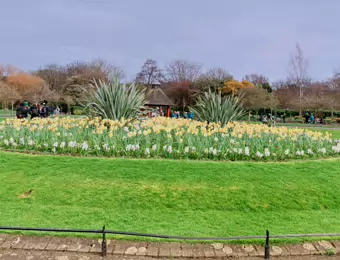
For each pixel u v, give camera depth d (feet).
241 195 18.79
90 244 13.34
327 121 126.72
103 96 39.45
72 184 19.67
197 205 17.70
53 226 14.74
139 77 203.82
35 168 22.27
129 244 13.37
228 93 154.81
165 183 20.03
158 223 15.46
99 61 163.32
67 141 30.32
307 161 26.76
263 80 199.21
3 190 18.81
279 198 18.70
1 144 30.19
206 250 13.07
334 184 21.01
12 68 128.88
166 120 38.32
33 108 71.92
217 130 31.48
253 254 12.92
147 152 26.45
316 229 15.11
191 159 26.30
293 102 147.02
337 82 161.79
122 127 34.17
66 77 164.86
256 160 26.96
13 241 13.41
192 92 167.73
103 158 25.36
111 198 18.10
